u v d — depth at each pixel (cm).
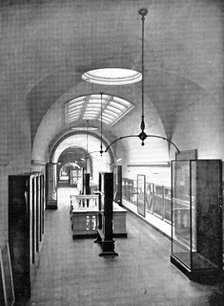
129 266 789
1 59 584
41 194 970
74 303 573
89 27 578
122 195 1959
